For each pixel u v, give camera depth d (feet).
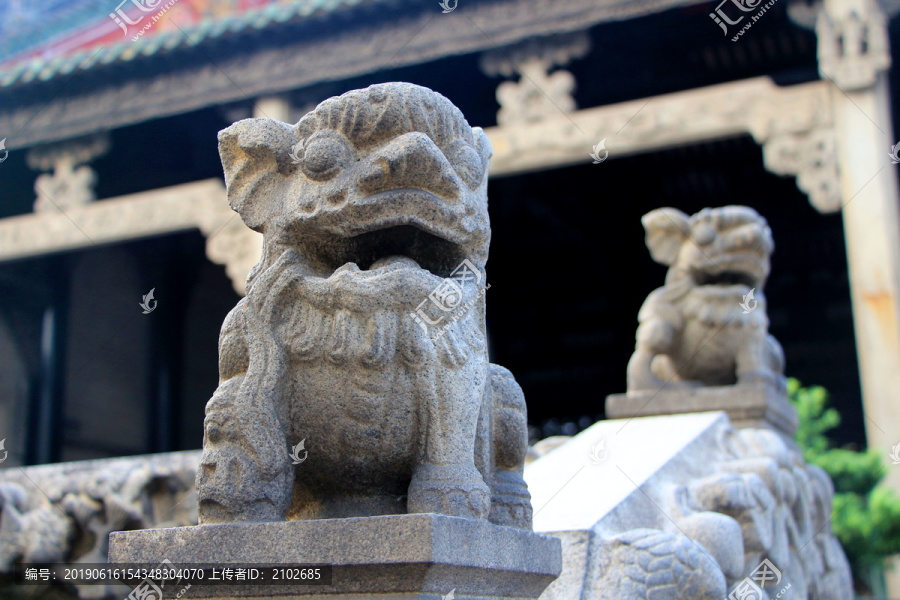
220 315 55.62
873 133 31.55
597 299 57.62
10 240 41.91
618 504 12.23
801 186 32.27
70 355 47.34
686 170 46.47
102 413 48.47
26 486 18.31
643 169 46.57
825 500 17.90
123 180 49.08
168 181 48.16
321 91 37.63
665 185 47.96
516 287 58.65
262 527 7.57
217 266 53.47
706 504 13.41
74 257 48.60
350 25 35.94
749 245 18.76
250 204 9.24
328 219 8.63
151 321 51.06
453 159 9.02
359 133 8.76
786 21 36.60
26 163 45.52
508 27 34.99
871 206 31.12
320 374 8.34
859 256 31.01
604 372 56.65
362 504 8.65
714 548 12.29
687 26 37.40
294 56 36.94
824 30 32.40
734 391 17.26
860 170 31.48
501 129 35.78
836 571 17.43
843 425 48.03
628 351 52.08
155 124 43.42
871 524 25.30
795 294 50.55
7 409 47.65
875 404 29.89
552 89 35.45
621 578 10.73
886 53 31.71
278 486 8.06
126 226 40.73
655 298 19.12
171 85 38.68
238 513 7.91
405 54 35.94
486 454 8.82
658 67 41.27
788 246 49.96
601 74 42.19
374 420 8.22
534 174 46.26
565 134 35.12
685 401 17.53
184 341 52.26
